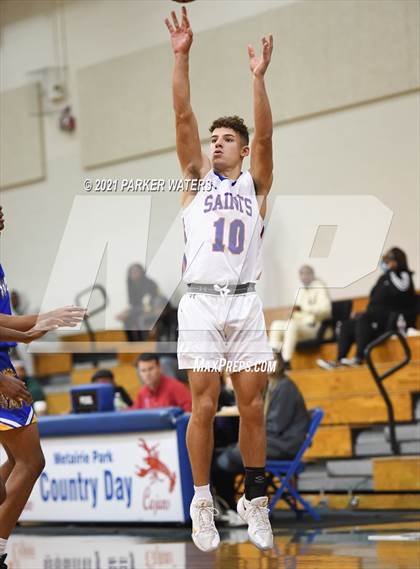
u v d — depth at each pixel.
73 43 21.86
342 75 17.92
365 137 17.77
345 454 15.39
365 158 17.77
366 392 15.55
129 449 12.83
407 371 15.22
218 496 13.27
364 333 16.05
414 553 8.99
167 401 13.65
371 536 10.73
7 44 22.95
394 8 17.28
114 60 20.95
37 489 13.75
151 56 20.28
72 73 21.84
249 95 18.69
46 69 21.98
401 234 17.38
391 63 17.38
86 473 13.24
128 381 18.86
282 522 12.98
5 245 22.66
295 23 18.36
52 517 13.57
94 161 21.22
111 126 20.89
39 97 22.25
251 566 8.76
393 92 17.38
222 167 7.41
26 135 22.44
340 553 9.33
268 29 18.64
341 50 17.91
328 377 15.99
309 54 18.23
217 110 19.05
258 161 7.50
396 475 14.43
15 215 22.62
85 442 13.27
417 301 16.41
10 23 22.95
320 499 15.11
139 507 12.71
